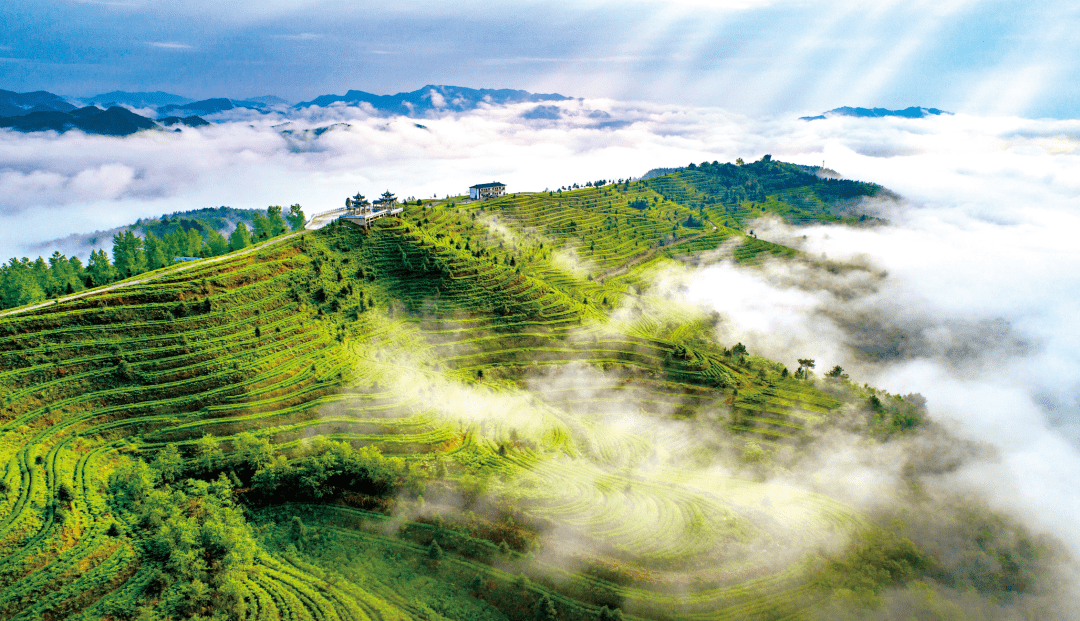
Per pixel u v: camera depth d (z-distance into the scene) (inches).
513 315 7401.6
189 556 3235.7
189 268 5920.3
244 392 4862.2
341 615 3270.2
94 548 3270.2
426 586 3617.1
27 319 4623.5
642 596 3801.7
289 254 6702.8
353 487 4252.0
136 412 4443.9
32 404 4192.9
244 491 4057.6
